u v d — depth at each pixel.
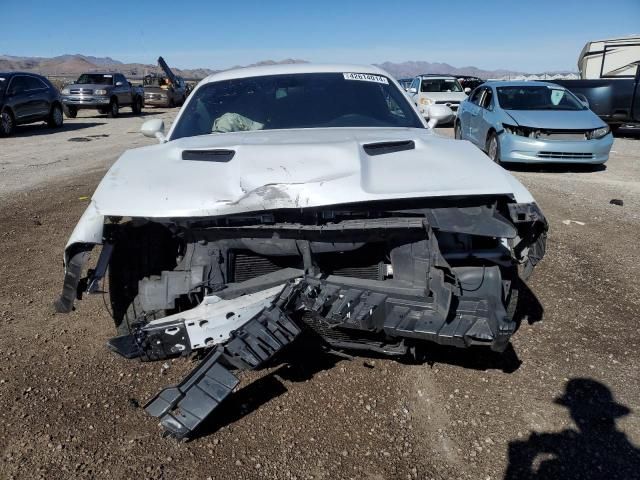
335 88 4.11
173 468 2.42
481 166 2.85
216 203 2.56
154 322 2.65
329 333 2.91
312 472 2.40
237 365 2.51
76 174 9.59
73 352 3.39
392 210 2.64
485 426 2.69
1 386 3.02
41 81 17.30
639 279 4.52
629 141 14.41
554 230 5.96
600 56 18.02
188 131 3.87
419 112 4.10
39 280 4.59
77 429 2.67
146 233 2.93
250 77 4.24
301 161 2.77
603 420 2.72
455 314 2.53
